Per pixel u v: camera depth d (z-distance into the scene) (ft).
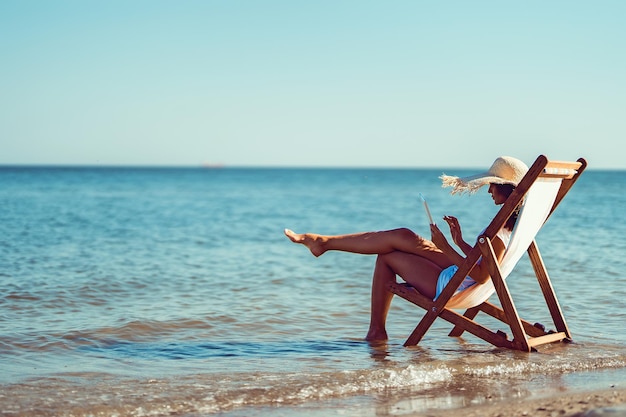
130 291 30.50
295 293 30.40
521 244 19.54
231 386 16.12
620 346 20.10
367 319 24.82
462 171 629.92
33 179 287.07
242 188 221.46
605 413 13.28
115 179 312.09
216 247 50.93
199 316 24.82
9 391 15.55
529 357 18.51
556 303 21.04
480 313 26.18
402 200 141.28
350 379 16.61
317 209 109.81
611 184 228.22
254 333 22.48
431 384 16.52
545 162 17.22
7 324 23.08
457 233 18.93
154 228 68.18
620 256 42.32
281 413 14.35
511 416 13.74
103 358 19.03
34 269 36.50
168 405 14.70
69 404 14.61
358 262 41.83
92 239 54.85
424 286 20.12
